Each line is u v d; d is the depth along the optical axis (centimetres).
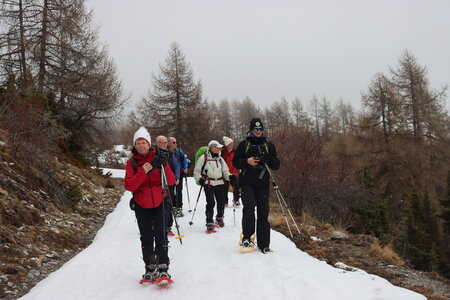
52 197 811
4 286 395
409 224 1533
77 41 1861
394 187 2494
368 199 1363
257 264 436
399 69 2811
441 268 1255
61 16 1711
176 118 3128
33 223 607
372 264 484
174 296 348
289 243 573
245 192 499
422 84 2780
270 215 848
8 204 592
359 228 1166
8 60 1577
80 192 888
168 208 387
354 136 2761
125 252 523
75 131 1742
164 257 371
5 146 806
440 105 2738
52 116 1271
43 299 342
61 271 428
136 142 377
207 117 3312
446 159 2600
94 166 2302
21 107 919
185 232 660
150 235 386
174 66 3209
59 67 1741
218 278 393
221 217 696
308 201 1241
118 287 376
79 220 771
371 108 2761
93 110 1983
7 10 1583
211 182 670
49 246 556
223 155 934
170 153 696
